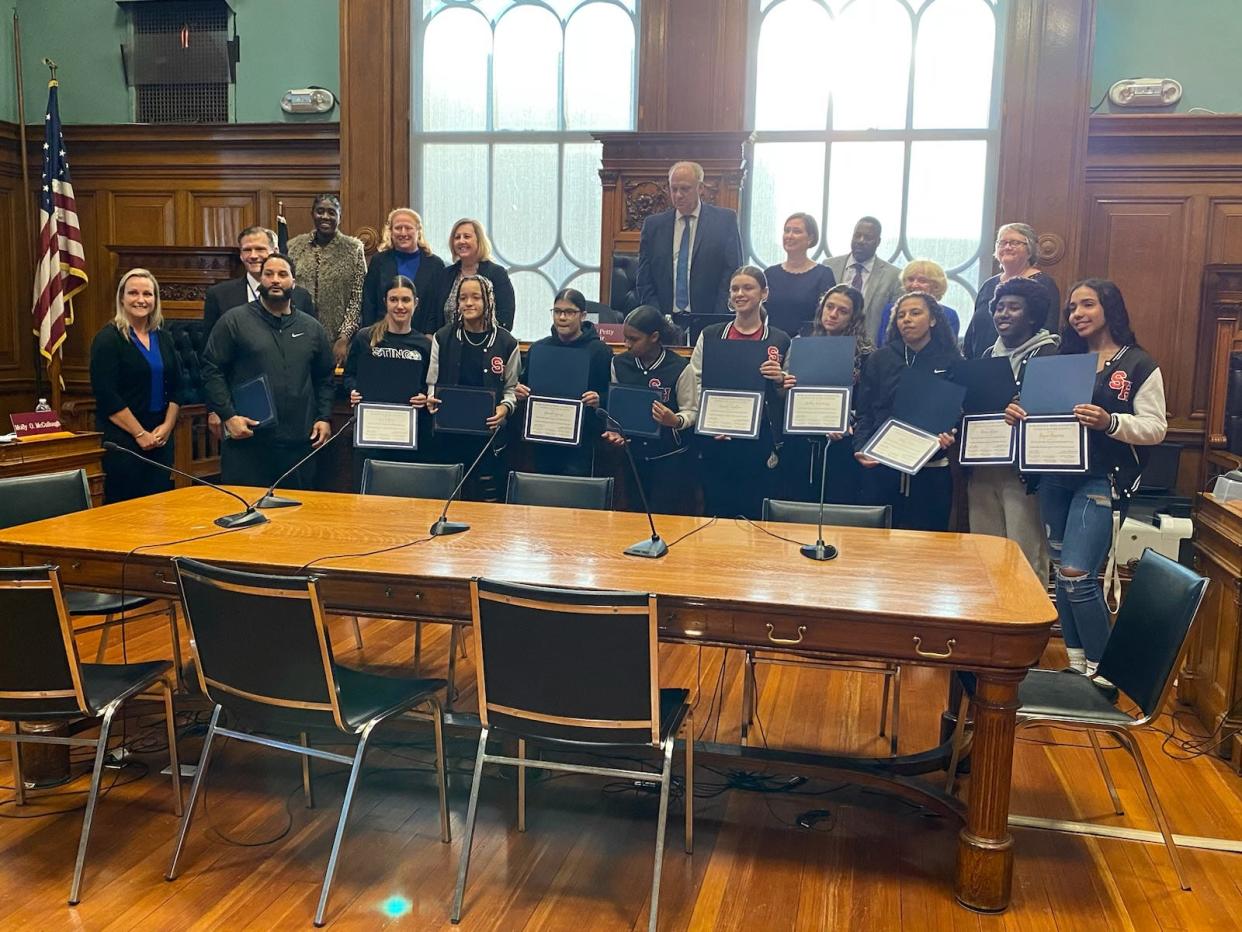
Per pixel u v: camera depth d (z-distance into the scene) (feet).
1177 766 10.34
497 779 9.71
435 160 23.40
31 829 8.70
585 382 13.69
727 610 7.77
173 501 11.52
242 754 10.27
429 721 9.10
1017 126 20.01
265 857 8.30
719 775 9.93
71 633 7.64
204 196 23.91
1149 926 7.49
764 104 21.83
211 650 7.86
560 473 14.52
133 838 8.57
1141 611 8.48
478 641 7.45
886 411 12.98
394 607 8.50
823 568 8.75
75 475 11.39
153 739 10.56
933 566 8.89
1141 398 11.40
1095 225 20.26
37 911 7.48
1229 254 19.66
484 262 15.85
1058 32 19.62
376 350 14.44
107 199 24.29
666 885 7.97
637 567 8.68
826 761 8.75
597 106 22.57
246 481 14.67
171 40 23.70
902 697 12.17
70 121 24.39
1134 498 17.83
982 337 14.29
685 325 14.94
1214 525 11.41
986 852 7.60
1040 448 11.41
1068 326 11.92
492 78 22.94
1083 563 11.61
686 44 21.13
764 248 22.17
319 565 8.57
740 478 14.02
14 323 24.62
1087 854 8.55
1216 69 19.69
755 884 8.00
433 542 9.55
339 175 23.34
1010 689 7.48
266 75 23.48
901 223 21.52
